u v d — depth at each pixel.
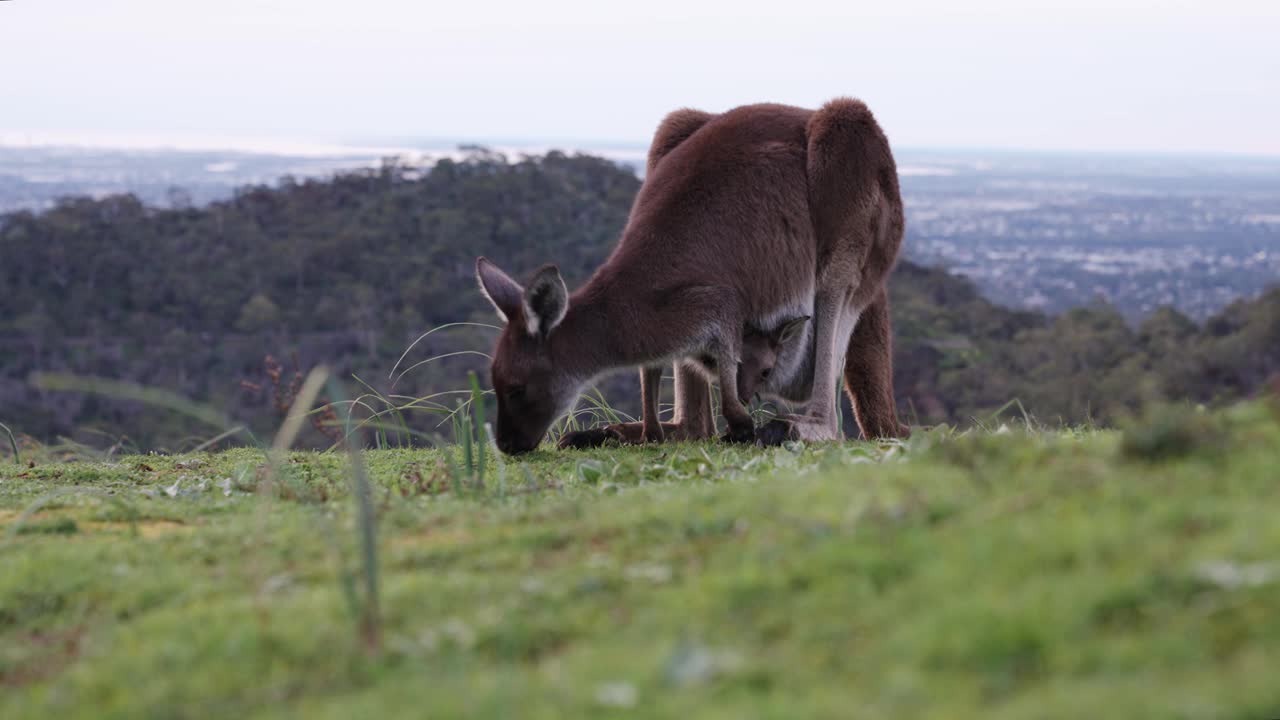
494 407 7.26
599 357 6.97
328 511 4.69
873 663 2.42
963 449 3.97
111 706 2.71
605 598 3.10
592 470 5.63
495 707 2.39
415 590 3.27
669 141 8.22
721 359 7.10
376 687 2.69
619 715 2.32
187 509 5.03
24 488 6.08
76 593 3.67
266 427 29.19
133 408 33.91
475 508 4.48
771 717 2.20
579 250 42.75
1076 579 2.57
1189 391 35.28
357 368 35.44
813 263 7.42
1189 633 2.31
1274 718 1.97
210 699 2.71
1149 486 3.15
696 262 7.04
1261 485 3.05
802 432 7.12
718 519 3.63
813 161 7.40
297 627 3.04
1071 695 2.12
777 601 2.85
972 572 2.73
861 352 8.04
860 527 3.20
